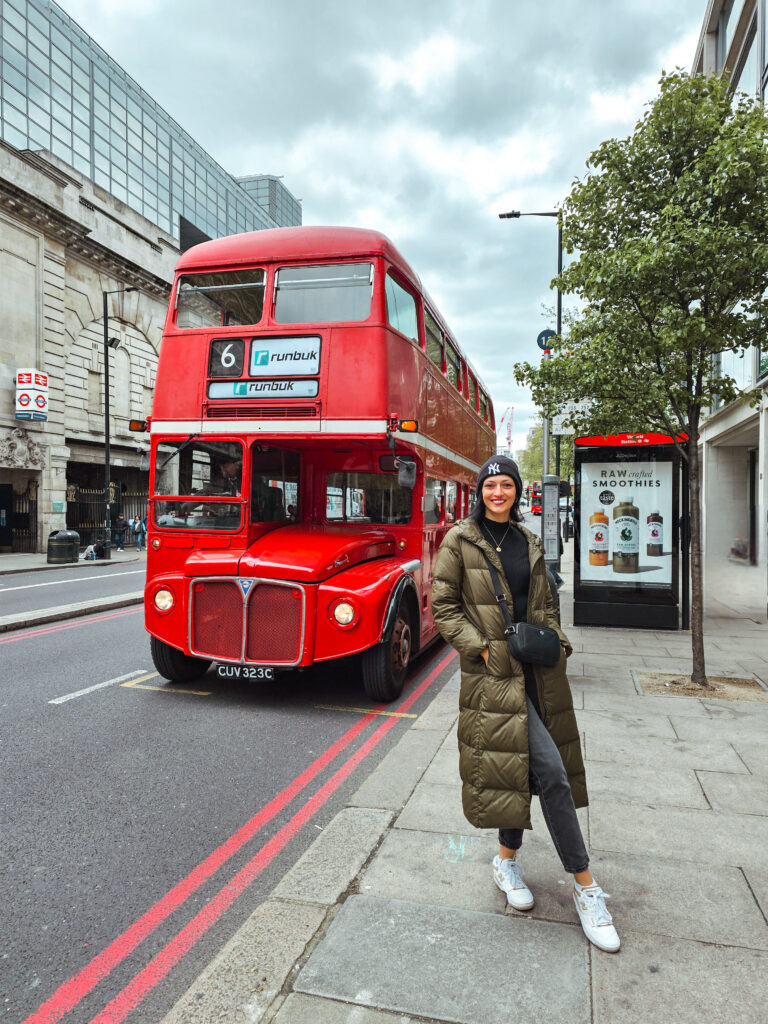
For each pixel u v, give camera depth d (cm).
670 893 276
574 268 649
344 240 627
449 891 278
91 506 3000
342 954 237
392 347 624
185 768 445
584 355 654
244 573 579
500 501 266
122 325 3228
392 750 451
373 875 291
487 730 258
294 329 619
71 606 1146
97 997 232
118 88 3641
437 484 802
